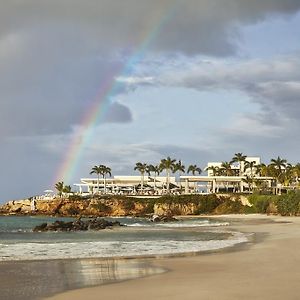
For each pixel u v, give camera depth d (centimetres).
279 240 4472
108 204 16600
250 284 1948
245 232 6069
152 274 2338
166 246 4072
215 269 2459
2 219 14712
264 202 13838
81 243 4600
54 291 1922
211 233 6088
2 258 3158
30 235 6788
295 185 17100
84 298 1762
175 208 15812
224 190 19075
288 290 1805
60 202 17188
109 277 2269
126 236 5975
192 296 1731
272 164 17988
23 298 1789
